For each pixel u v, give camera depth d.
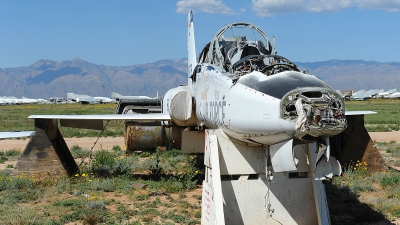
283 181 8.47
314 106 6.50
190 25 17.91
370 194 11.52
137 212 9.64
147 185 12.34
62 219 8.98
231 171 8.41
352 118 14.01
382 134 28.12
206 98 9.90
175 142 18.56
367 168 13.87
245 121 7.52
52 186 12.09
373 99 139.00
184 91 11.69
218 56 10.48
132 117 12.91
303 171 8.52
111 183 12.29
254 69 8.84
